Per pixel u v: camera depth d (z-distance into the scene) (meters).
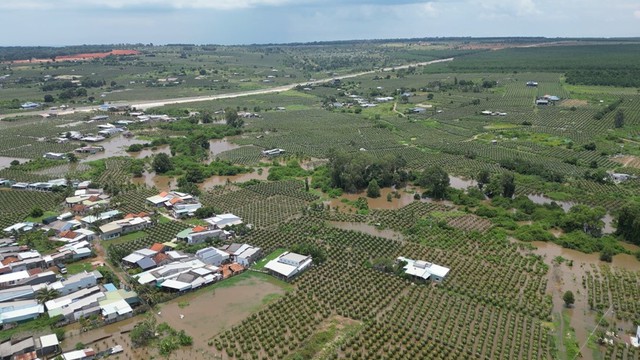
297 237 141.25
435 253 132.25
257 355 90.38
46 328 96.62
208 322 100.38
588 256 131.62
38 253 125.62
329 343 93.69
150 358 89.00
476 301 108.12
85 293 107.31
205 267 119.81
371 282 116.06
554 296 110.81
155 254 125.06
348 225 152.62
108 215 151.25
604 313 103.75
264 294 111.19
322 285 114.38
